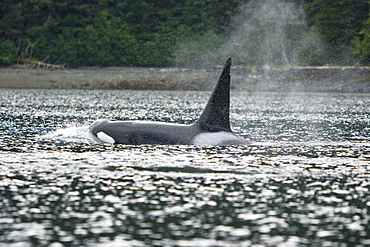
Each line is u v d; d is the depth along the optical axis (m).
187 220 29.19
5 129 67.75
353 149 52.53
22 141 55.97
